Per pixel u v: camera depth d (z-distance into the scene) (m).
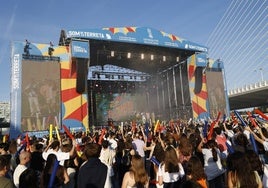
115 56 33.62
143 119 39.88
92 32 27.16
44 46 26.58
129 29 29.59
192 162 4.11
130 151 7.71
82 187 4.12
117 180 9.02
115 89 42.31
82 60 25.61
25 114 24.69
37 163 5.82
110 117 40.84
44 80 25.86
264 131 6.30
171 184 4.92
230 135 8.50
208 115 33.75
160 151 5.40
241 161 3.40
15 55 25.42
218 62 35.88
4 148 6.22
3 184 3.83
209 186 5.96
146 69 40.16
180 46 32.19
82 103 26.97
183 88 35.78
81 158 5.80
